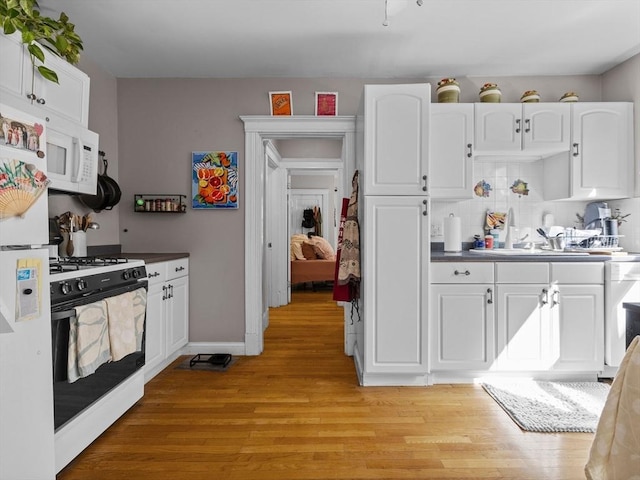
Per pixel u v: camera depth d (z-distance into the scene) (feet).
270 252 17.06
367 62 9.52
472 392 8.07
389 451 5.93
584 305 8.28
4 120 4.19
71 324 5.35
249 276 10.50
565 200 10.06
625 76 9.41
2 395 4.25
